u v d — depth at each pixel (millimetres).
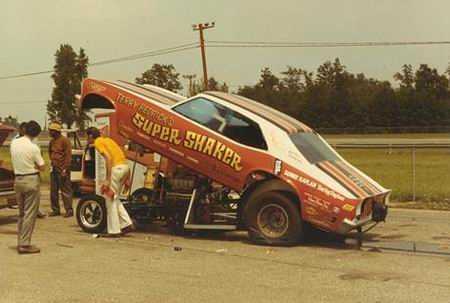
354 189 9406
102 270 8031
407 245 9867
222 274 7820
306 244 9891
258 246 9742
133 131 10898
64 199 13195
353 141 55000
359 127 86812
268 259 8742
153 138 10711
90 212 11148
